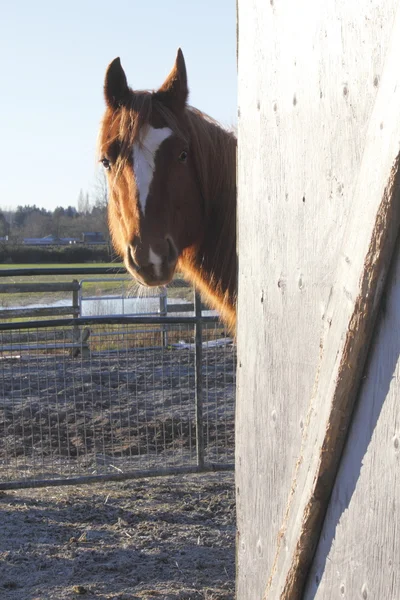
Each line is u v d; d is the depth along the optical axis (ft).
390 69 3.76
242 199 5.93
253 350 5.75
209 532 13.24
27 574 11.41
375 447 4.05
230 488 15.99
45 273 24.77
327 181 4.51
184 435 20.29
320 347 4.58
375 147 3.92
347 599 4.36
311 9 4.60
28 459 18.42
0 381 25.34
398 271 3.82
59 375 26.40
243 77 5.80
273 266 5.33
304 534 4.74
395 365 3.86
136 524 13.71
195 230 12.15
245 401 5.94
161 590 10.80
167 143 11.32
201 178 11.94
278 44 5.10
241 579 6.12
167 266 11.25
